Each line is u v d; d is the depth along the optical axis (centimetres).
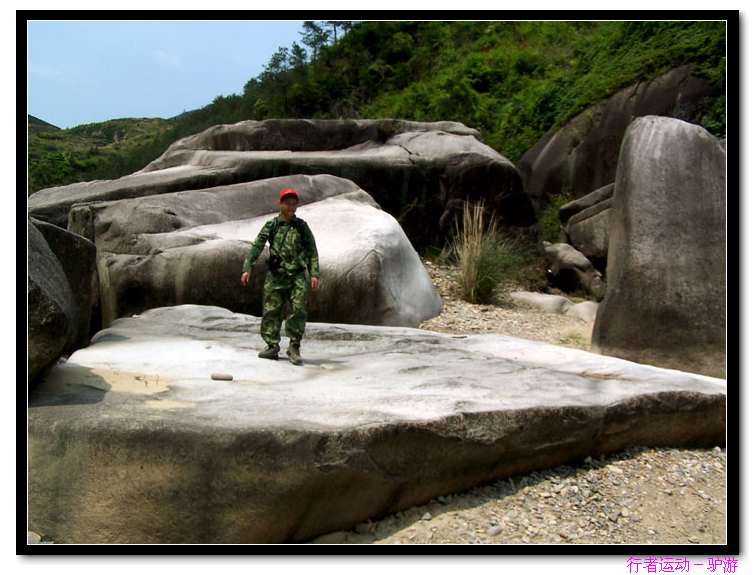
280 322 618
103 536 394
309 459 393
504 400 500
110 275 927
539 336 955
